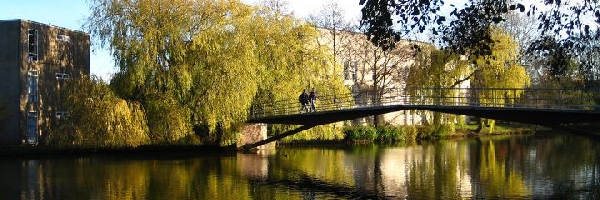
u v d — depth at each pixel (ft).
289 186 86.28
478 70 160.76
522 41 172.96
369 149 148.77
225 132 129.29
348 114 119.24
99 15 119.96
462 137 193.57
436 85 160.97
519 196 77.20
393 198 76.28
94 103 114.32
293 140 158.20
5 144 123.44
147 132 118.01
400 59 176.35
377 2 38.99
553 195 77.56
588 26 37.65
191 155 124.67
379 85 188.55
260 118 127.75
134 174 94.68
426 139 183.32
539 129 232.12
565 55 40.65
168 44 119.24
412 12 38.63
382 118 202.28
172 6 119.75
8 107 122.42
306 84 140.36
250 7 127.03
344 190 83.20
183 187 83.41
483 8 39.93
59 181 86.17
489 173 99.91
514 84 158.92
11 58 124.57
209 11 121.39
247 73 121.29
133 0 119.55
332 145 162.30
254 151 136.26
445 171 103.19
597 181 89.10
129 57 117.60
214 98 119.24
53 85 132.46
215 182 88.63
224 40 121.19
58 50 134.10
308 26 142.92
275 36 136.77
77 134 113.80
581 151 140.15
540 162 116.37
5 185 82.07
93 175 92.58
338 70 147.23
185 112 119.96
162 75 119.03
